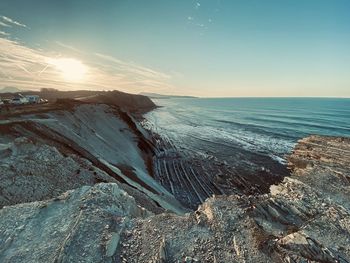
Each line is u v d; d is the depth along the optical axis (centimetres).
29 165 1662
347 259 971
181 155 4344
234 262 879
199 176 3338
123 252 925
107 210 1163
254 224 1104
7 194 1374
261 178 3231
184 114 12538
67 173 1788
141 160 3753
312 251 963
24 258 875
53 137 2520
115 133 4316
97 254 895
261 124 8181
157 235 1023
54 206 1209
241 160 4000
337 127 7181
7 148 1744
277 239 1022
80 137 2994
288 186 1817
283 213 1310
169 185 3033
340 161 2723
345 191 1822
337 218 1286
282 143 5166
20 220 1097
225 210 1222
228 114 12325
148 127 7562
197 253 926
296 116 10562
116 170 2498
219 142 5384
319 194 1636
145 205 1819
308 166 2822
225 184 3058
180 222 1127
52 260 849
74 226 1015
